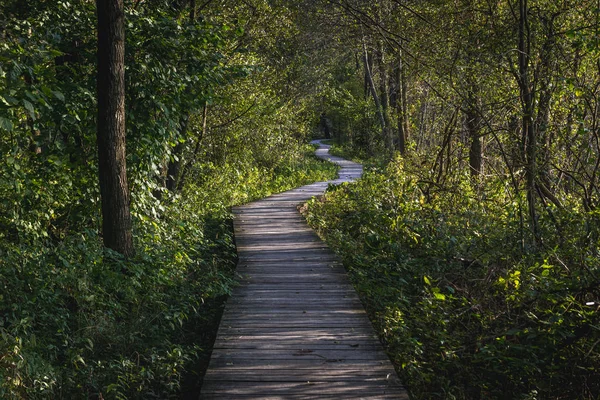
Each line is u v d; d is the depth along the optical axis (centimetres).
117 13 662
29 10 804
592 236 735
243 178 1908
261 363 512
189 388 552
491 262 803
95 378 505
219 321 686
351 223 1256
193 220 1068
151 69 796
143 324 614
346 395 452
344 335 584
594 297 639
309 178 2483
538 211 898
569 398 578
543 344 593
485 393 589
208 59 866
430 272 821
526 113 891
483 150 1251
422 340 639
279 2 1510
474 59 1051
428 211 1072
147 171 827
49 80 729
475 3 1105
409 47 1324
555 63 910
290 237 1125
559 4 945
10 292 562
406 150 1658
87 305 603
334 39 1845
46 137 786
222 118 1645
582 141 912
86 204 820
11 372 443
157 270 708
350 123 3862
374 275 857
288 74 2009
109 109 672
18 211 752
